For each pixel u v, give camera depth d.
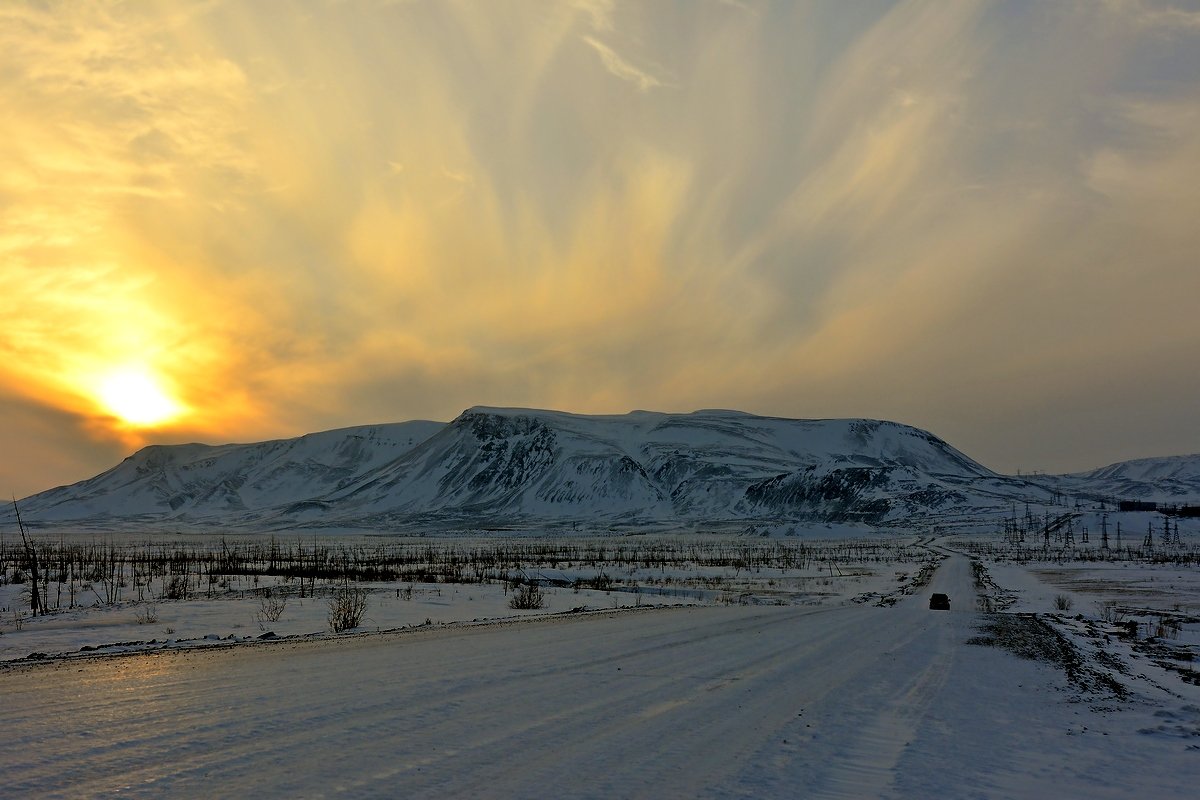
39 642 21.38
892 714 12.47
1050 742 11.17
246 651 18.83
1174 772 9.84
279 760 8.92
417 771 8.57
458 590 44.41
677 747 9.93
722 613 31.75
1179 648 23.78
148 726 10.53
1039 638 24.50
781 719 11.77
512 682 14.37
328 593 39.34
